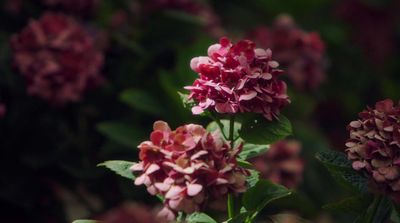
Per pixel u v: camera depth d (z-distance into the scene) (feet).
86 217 8.16
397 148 4.89
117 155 8.09
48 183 8.10
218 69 5.12
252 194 5.24
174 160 4.83
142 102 7.93
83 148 8.17
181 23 8.78
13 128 7.97
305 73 8.84
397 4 11.80
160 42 8.80
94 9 8.69
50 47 7.68
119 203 8.14
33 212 8.16
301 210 7.84
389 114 4.99
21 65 7.64
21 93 7.95
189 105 5.26
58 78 7.63
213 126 5.57
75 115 8.18
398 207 5.08
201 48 8.23
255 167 7.87
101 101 8.39
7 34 8.63
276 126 5.23
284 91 5.17
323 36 11.37
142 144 4.88
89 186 8.20
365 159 4.92
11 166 7.99
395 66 11.91
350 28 11.78
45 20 7.78
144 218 5.55
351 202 5.22
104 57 8.55
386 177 4.83
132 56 8.66
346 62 11.46
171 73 8.18
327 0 11.24
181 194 4.80
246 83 5.08
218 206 6.87
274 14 11.44
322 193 9.09
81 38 7.80
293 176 7.89
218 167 4.85
